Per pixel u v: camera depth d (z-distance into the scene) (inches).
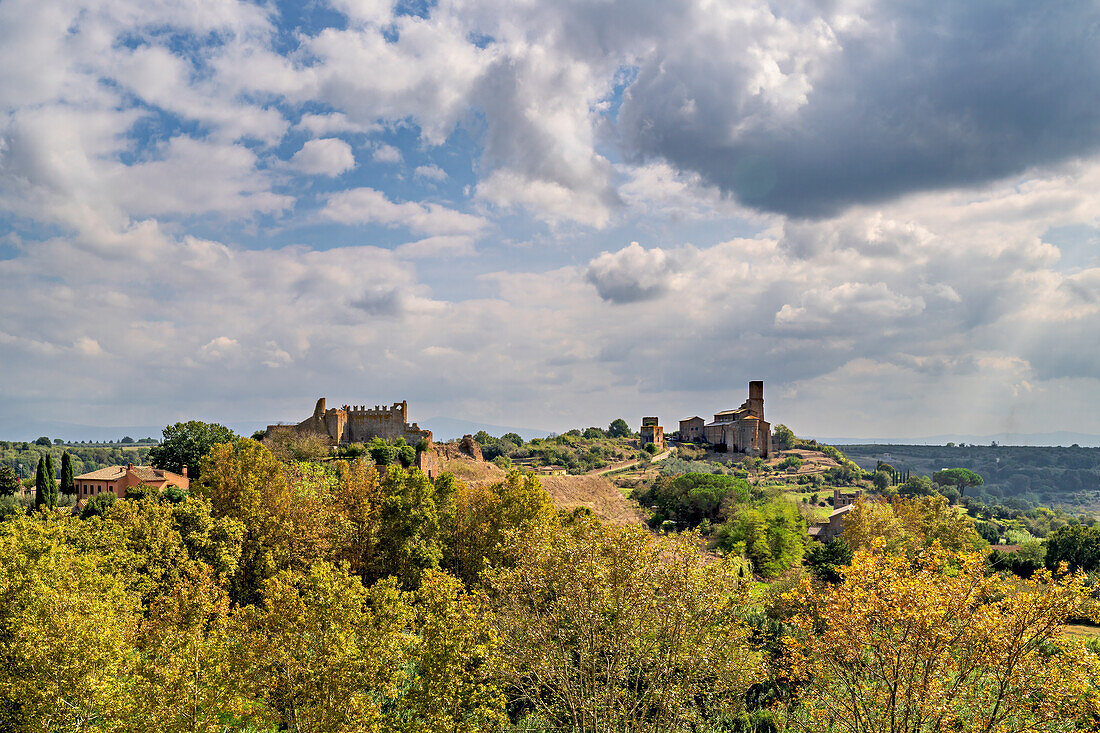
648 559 1546.5
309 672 1453.0
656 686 1577.3
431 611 1600.6
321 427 5246.1
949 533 4603.8
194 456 4672.7
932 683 1139.3
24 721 1455.5
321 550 2637.8
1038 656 1131.3
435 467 5029.5
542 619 1593.3
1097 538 4200.3
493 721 1632.6
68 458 4431.6
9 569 1771.7
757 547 3941.9
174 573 2177.7
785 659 1514.5
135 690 1449.3
